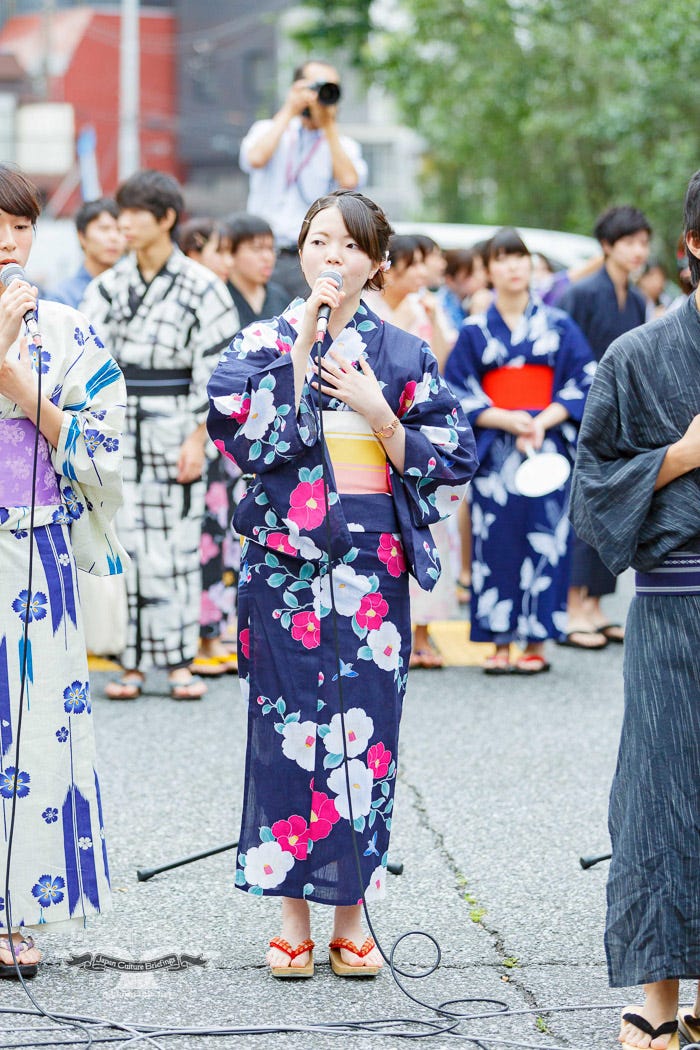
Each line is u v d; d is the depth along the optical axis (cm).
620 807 333
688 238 325
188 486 667
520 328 707
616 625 819
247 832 373
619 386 331
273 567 370
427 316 749
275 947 377
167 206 642
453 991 367
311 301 357
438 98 2189
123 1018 350
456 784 542
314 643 367
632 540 325
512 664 736
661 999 331
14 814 364
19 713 361
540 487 634
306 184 789
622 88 1802
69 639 374
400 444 370
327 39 2605
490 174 2450
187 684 679
